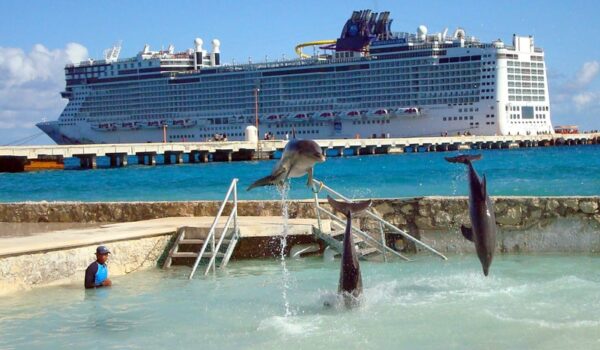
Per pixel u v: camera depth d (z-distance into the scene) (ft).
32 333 34.63
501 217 53.01
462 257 52.31
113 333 34.35
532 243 52.39
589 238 51.08
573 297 37.70
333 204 38.24
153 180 174.81
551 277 43.47
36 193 139.33
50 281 45.52
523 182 121.19
